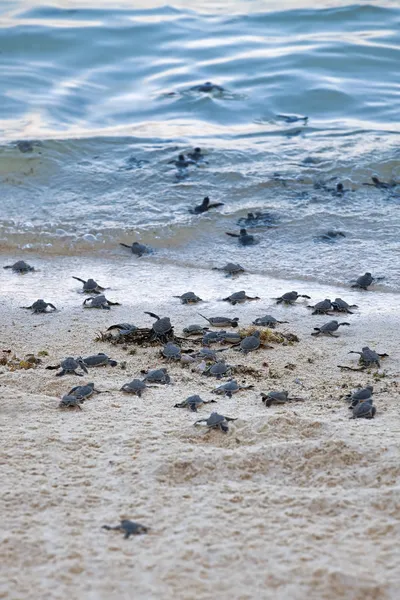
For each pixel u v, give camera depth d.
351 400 14.02
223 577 8.41
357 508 9.94
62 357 17.02
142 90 40.44
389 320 19.69
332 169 30.19
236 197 28.75
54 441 12.16
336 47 43.34
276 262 24.56
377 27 46.97
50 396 14.47
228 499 10.27
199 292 22.20
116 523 9.62
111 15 48.75
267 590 8.17
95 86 40.84
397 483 10.55
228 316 20.11
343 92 39.06
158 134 34.84
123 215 27.86
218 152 32.06
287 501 10.19
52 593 8.14
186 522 9.61
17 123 36.16
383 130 34.72
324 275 23.52
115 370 16.12
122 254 25.73
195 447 11.86
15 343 18.02
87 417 13.27
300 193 28.77
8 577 8.44
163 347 17.64
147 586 8.26
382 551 8.84
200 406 13.91
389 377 15.73
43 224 27.45
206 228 26.84
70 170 31.08
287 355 17.25
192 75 41.50
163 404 13.98
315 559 8.69
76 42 44.88
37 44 44.53
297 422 12.79
